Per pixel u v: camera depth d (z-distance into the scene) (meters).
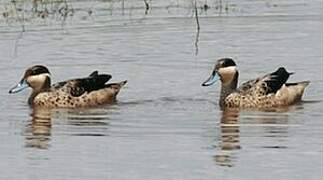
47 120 18.06
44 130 17.25
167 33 24.75
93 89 19.41
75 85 19.38
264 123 17.55
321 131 16.89
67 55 22.80
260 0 28.98
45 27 25.61
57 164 15.12
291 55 22.44
